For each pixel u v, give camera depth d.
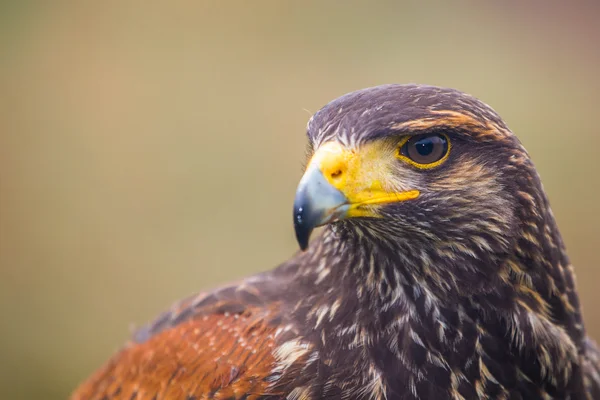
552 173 15.77
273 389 5.77
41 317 14.14
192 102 17.53
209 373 6.04
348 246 5.90
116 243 14.87
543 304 5.83
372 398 5.68
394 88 5.73
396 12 19.47
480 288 5.69
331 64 18.36
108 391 6.90
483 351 5.72
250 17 19.17
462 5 20.00
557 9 20.42
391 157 5.57
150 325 7.28
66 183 16.14
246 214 15.23
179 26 19.27
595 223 14.81
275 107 17.33
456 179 5.57
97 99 17.84
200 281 14.16
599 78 18.55
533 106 17.31
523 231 5.69
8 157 16.67
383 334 5.76
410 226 5.61
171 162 16.38
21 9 19.30
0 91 18.02
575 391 6.00
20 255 14.93
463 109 5.54
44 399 13.40
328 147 5.60
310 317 5.96
